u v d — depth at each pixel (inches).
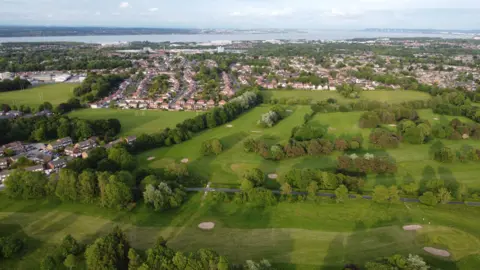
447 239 4042.8
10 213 4559.5
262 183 5423.2
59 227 4264.3
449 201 4938.5
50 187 4940.9
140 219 4478.3
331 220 4451.3
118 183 4712.1
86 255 3476.9
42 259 3563.0
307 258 3690.9
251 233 4175.7
